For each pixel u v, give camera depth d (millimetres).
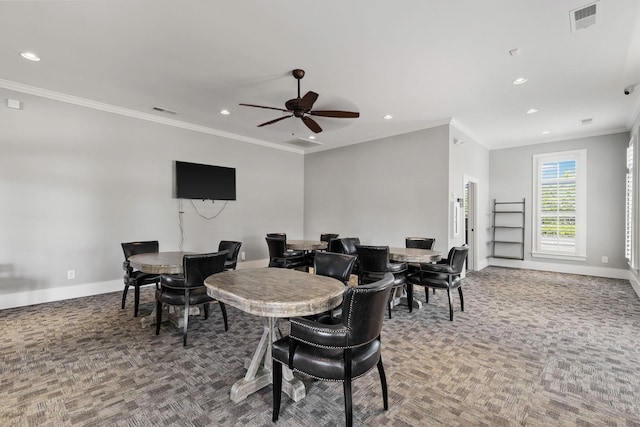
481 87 3824
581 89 3887
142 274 3525
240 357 2547
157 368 2355
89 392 2033
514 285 5148
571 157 6195
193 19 2502
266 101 4301
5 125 3682
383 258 3525
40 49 2953
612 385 2150
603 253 5863
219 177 5730
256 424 1751
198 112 4754
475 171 6320
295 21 2529
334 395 2035
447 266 3520
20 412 1820
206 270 2807
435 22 2543
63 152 4090
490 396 2021
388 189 5910
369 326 1618
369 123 5266
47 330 3066
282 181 6973
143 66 3297
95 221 4359
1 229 3672
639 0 2254
